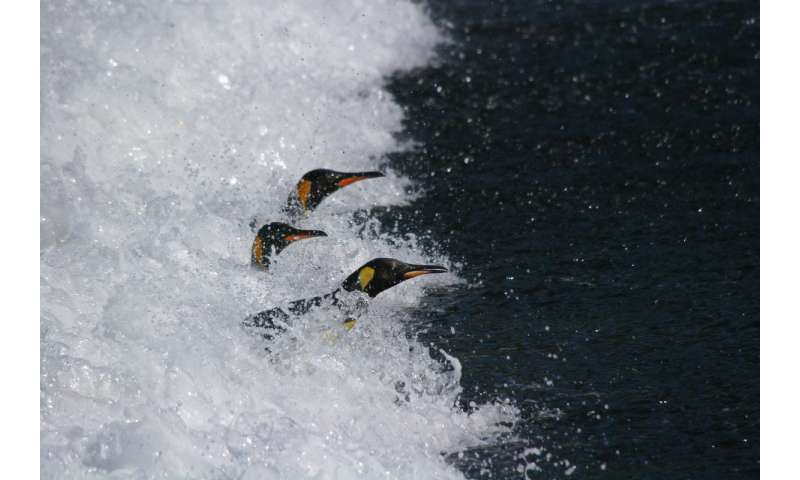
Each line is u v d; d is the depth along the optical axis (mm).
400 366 12711
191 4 23797
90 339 11328
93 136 19438
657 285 15344
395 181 20031
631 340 13617
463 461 10898
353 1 28281
